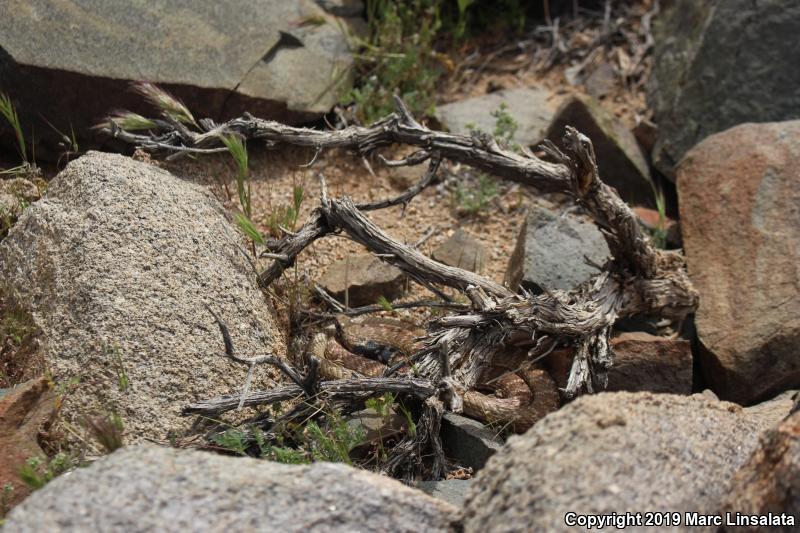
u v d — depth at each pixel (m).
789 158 5.64
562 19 8.07
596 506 2.89
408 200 5.44
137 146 5.73
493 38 7.99
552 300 4.75
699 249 5.63
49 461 3.91
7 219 5.25
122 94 5.95
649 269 5.14
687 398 3.55
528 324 4.61
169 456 3.17
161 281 4.57
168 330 4.42
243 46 6.48
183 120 5.56
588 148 4.69
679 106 6.70
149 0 6.30
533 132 6.84
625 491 2.96
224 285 4.76
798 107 6.41
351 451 4.36
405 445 4.25
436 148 5.44
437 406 4.25
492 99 7.17
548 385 4.93
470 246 5.88
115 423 3.78
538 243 5.42
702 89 6.62
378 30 7.25
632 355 4.99
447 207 6.45
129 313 4.39
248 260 5.08
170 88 6.04
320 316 5.21
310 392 4.28
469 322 4.48
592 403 3.32
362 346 5.15
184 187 5.21
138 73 5.97
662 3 7.43
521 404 4.83
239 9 6.65
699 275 5.51
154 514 2.93
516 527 2.89
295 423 4.31
